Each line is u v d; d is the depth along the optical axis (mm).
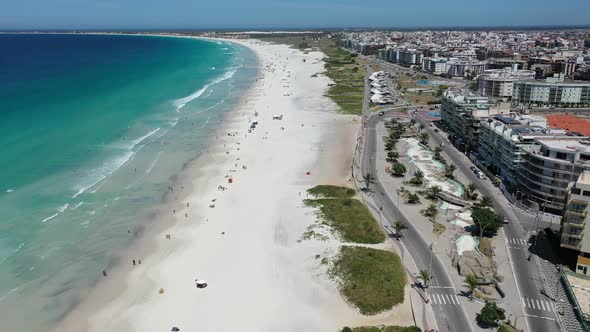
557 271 96812
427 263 100125
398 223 109688
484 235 111938
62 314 85000
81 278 95500
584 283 91938
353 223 117875
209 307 87625
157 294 91188
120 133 191375
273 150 178875
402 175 152750
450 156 173750
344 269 97062
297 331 81125
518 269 97688
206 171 155625
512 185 138000
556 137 135375
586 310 83312
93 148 170500
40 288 91688
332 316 84562
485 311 80062
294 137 196375
